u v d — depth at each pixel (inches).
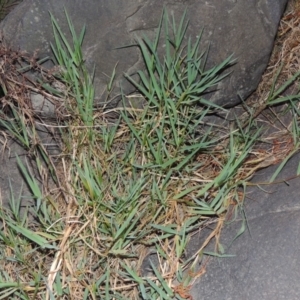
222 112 26.8
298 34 28.5
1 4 31.1
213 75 25.3
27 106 24.6
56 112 25.2
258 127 27.0
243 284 22.4
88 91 25.1
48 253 24.2
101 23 25.0
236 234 23.6
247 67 26.0
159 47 25.2
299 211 23.0
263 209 23.7
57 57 25.0
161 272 23.7
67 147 25.2
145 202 24.5
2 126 26.1
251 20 25.4
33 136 24.7
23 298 23.2
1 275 23.9
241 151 25.8
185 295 23.0
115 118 26.0
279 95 27.5
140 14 24.8
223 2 25.1
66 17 24.9
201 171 25.7
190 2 25.0
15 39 25.1
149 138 25.2
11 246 24.0
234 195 24.7
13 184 25.8
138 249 24.3
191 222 24.3
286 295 21.7
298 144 25.3
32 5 25.0
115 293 23.3
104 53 25.2
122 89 25.6
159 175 25.0
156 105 25.4
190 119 25.8
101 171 25.0
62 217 24.2
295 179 24.1
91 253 23.9
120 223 24.0
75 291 23.4
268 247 22.6
